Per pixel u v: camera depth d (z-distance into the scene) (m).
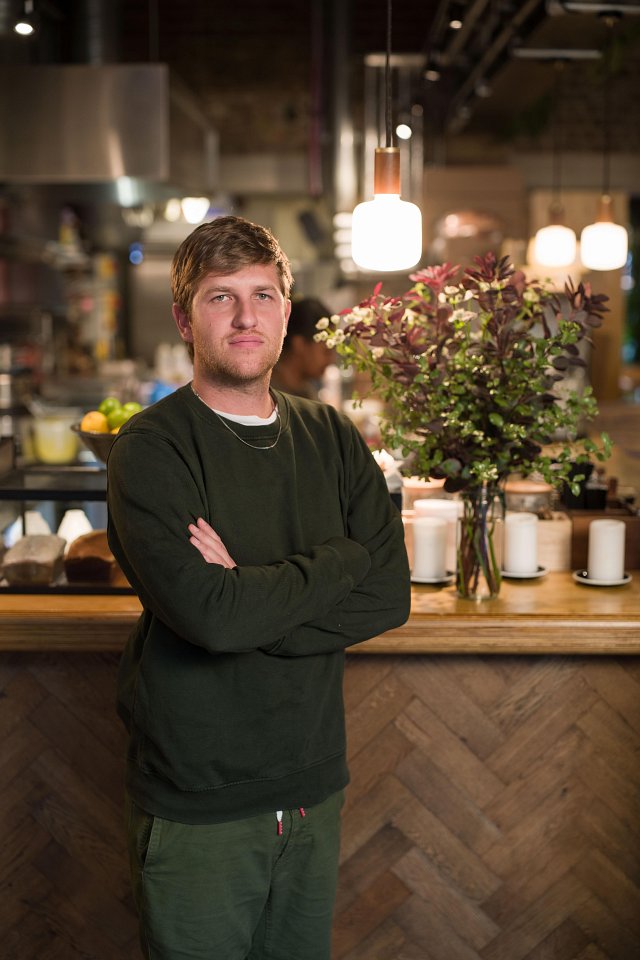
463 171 7.96
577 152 9.92
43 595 2.80
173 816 2.07
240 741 2.06
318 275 9.87
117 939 2.86
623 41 5.21
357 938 2.86
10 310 6.38
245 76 9.52
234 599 1.94
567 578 3.05
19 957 2.87
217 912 2.11
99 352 8.96
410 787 2.81
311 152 8.80
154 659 2.07
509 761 2.81
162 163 5.27
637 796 2.82
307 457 2.20
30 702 2.79
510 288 2.53
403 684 2.79
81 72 5.26
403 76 8.96
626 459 5.09
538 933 2.86
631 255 11.49
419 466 2.69
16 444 3.05
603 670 2.79
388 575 2.23
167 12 9.38
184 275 2.10
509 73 6.16
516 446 2.64
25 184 5.50
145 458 2.00
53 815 2.82
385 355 2.63
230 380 2.09
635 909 2.85
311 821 2.16
